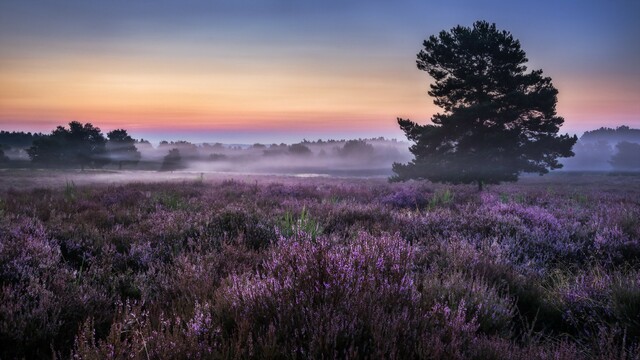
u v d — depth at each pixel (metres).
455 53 24.61
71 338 3.34
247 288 3.47
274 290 3.40
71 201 10.98
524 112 23.19
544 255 5.79
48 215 8.78
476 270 4.80
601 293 3.96
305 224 6.61
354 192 15.10
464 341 2.91
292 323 2.92
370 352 2.67
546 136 22.95
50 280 4.27
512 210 9.05
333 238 6.07
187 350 2.66
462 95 24.56
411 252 4.79
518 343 3.33
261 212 8.45
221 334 2.88
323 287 3.39
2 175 44.03
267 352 2.56
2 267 4.53
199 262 5.05
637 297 3.62
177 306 3.64
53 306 3.61
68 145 110.44
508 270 4.89
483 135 22.98
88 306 3.75
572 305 3.88
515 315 3.93
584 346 3.10
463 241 5.83
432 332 2.92
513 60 23.78
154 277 4.75
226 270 4.80
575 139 22.55
